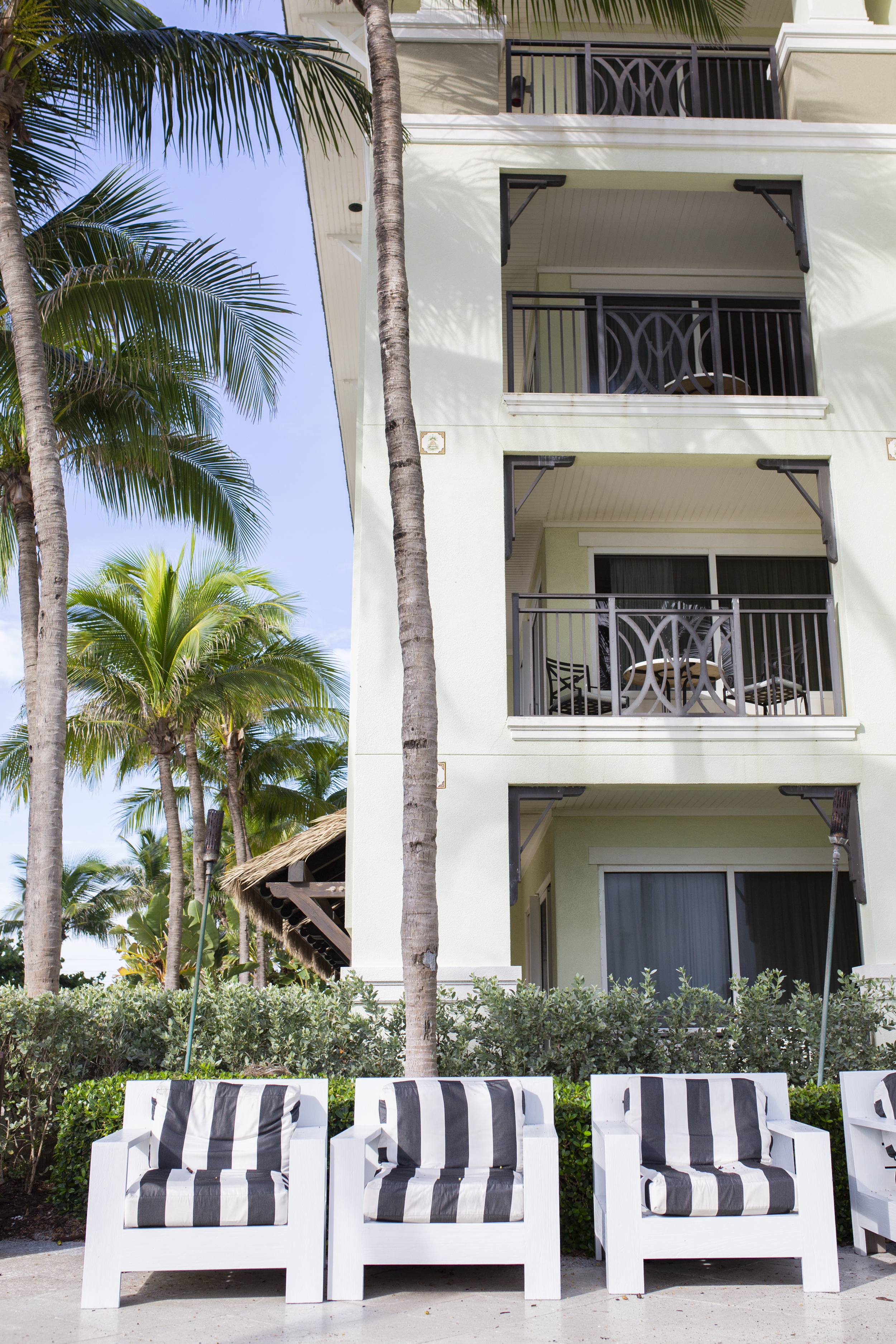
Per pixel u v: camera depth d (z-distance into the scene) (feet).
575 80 34.27
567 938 34.17
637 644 36.99
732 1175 15.92
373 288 31.24
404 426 21.81
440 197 31.71
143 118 30.45
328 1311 14.70
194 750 69.56
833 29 33.76
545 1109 17.30
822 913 34.71
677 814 35.04
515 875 28.04
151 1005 23.58
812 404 31.01
